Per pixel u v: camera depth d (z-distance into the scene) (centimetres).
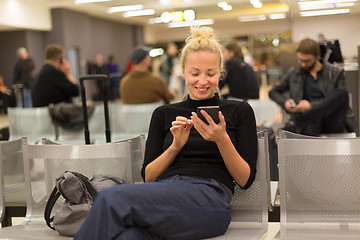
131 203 169
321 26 1398
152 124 212
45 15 1502
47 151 227
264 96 1215
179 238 180
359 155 199
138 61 502
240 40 2283
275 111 437
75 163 226
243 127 203
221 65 208
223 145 187
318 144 201
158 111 212
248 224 215
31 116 430
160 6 1265
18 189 243
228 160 191
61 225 203
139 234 169
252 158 201
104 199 168
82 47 1662
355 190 200
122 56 2111
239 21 2220
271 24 2214
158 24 2250
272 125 418
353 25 1109
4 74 1516
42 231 212
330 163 201
